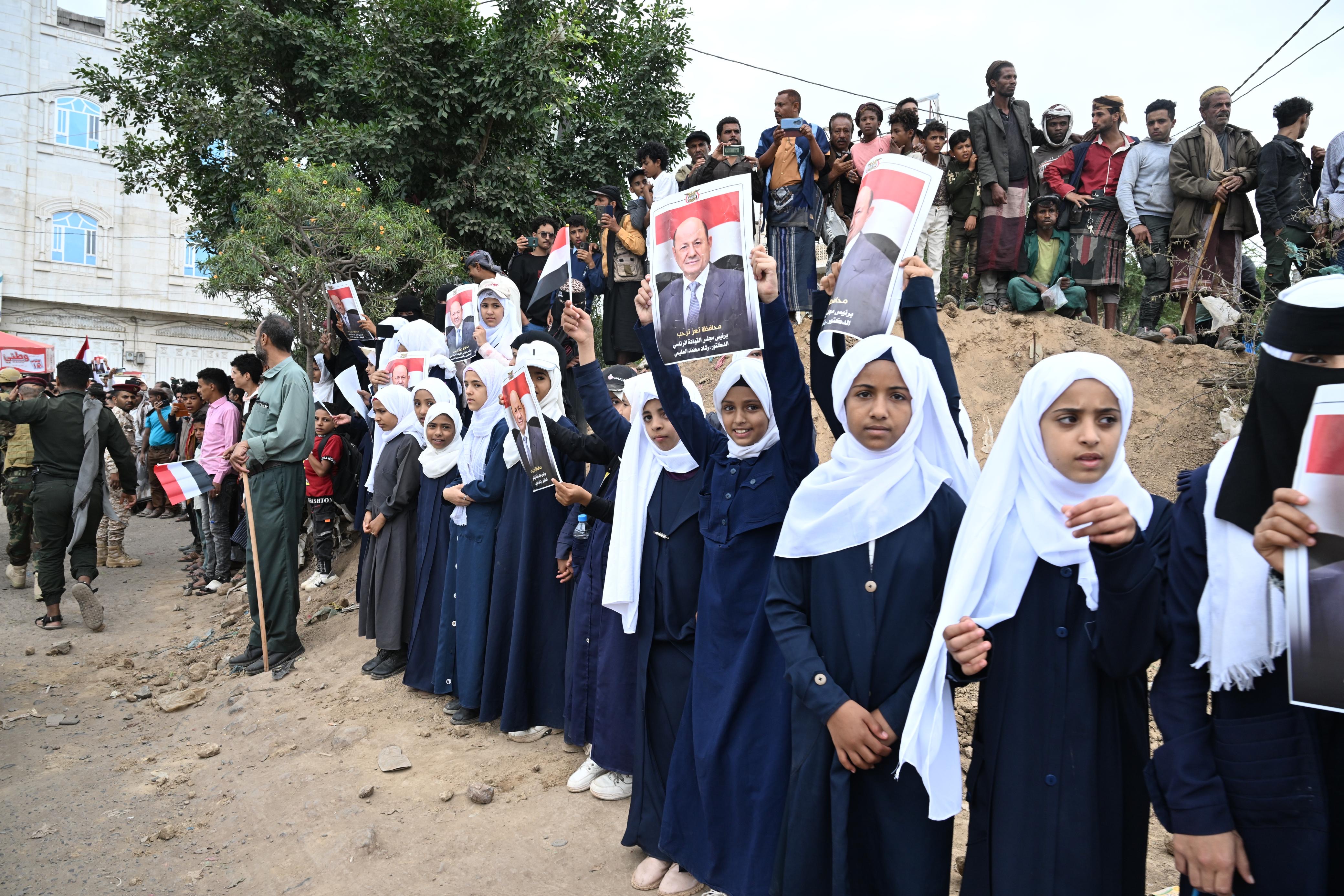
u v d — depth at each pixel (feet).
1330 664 4.33
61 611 22.75
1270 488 4.70
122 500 28.60
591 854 9.95
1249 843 4.78
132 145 36.22
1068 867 5.51
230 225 35.78
